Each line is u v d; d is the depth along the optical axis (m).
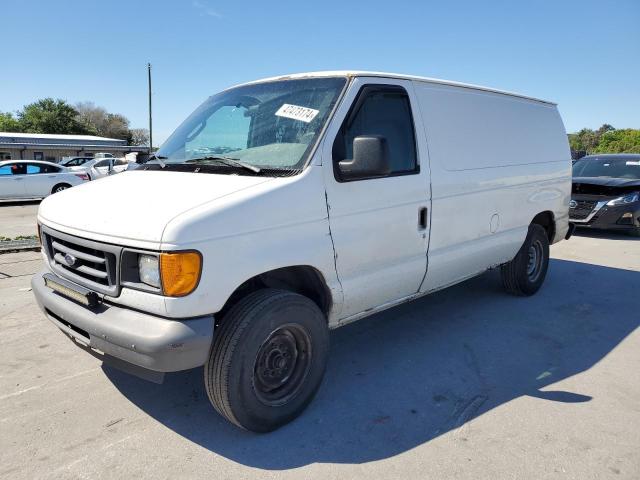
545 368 3.95
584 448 2.88
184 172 3.30
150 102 34.03
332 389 3.56
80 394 3.43
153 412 3.22
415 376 3.78
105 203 2.95
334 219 3.16
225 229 2.62
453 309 5.32
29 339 4.32
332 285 3.23
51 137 48.66
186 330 2.50
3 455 2.75
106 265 2.71
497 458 2.79
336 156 3.17
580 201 9.99
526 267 5.52
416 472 2.66
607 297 5.84
